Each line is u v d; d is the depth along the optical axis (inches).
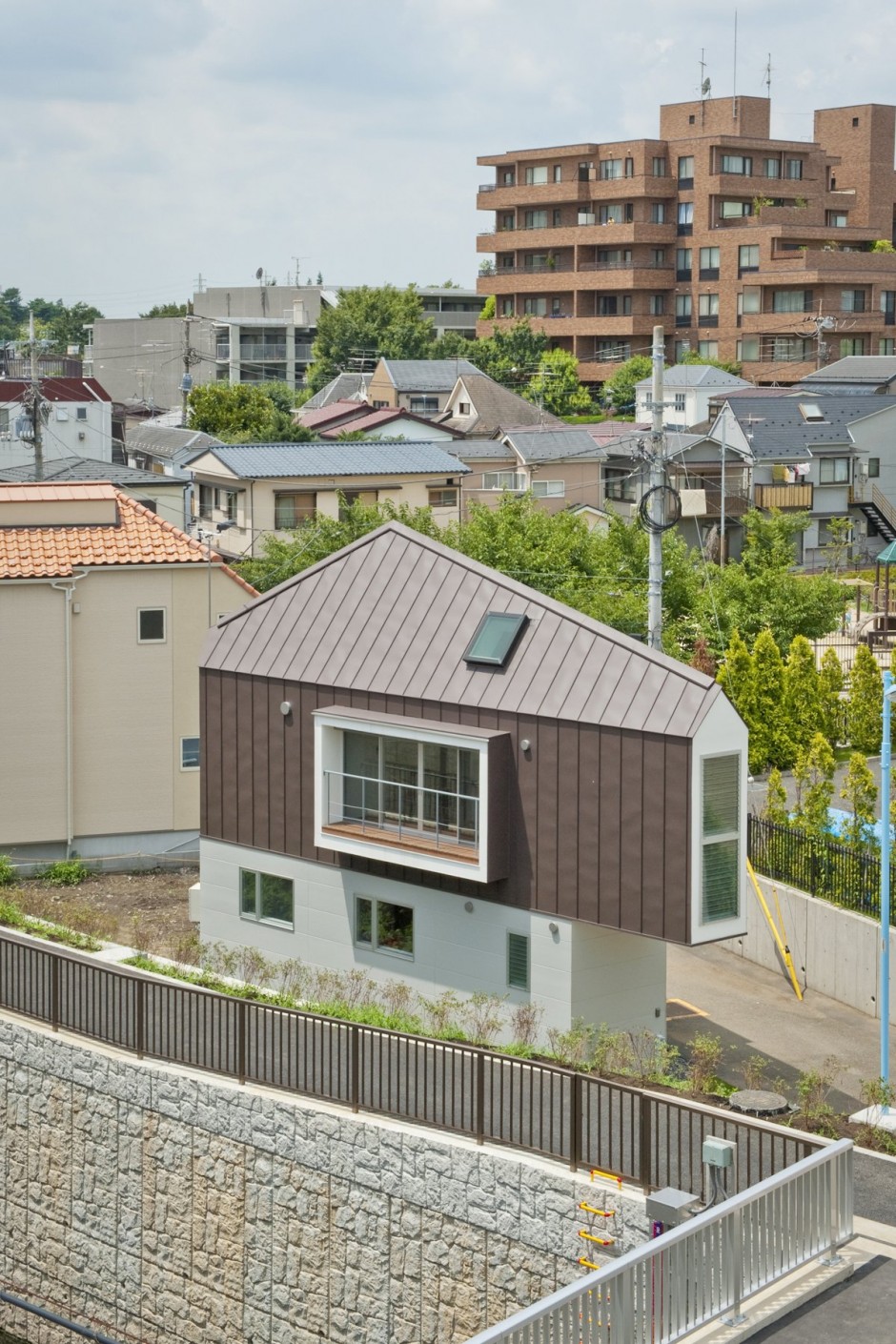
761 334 4301.2
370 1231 705.0
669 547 1963.6
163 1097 782.5
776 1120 742.5
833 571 2920.8
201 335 5482.3
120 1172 807.1
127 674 1317.7
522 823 903.7
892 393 3599.9
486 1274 663.1
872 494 3248.0
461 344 5054.1
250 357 5492.1
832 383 3666.3
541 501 3147.1
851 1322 510.6
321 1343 727.1
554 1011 894.4
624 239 4414.4
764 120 4626.0
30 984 865.5
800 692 1577.3
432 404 4072.3
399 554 1031.0
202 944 1058.1
